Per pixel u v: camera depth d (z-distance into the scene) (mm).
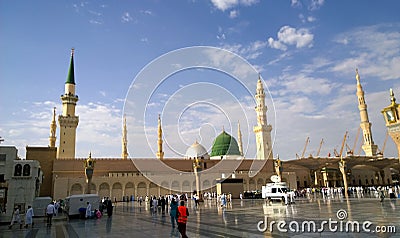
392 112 29375
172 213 16531
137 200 68188
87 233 16188
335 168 81375
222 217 21453
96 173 70750
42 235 16438
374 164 81188
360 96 98625
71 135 75312
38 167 37656
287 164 72125
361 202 31391
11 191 33406
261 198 56656
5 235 16906
